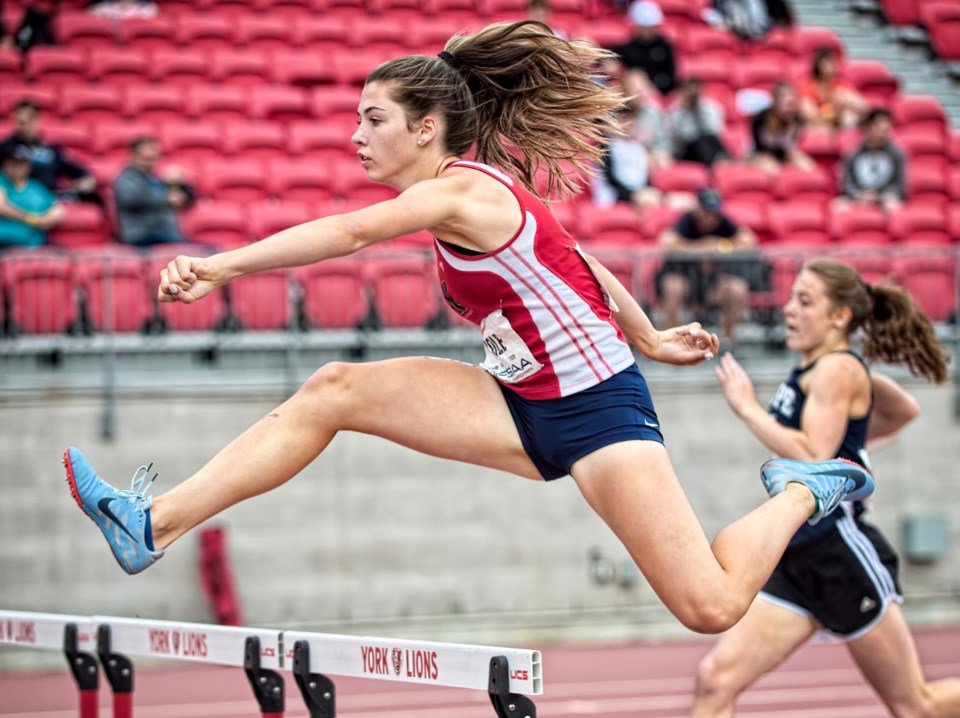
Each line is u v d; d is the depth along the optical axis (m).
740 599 7.35
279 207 23.72
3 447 19.73
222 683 18.95
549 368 7.39
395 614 20.75
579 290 7.41
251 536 20.41
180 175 22.81
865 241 25.95
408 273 21.38
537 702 17.36
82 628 10.08
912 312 11.20
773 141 27.53
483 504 21.17
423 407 7.54
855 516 10.52
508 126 7.95
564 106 7.93
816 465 8.12
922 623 22.45
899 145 29.41
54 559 19.81
